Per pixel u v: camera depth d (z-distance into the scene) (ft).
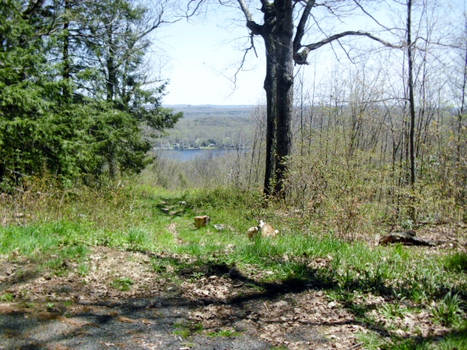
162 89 70.74
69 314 14.99
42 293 16.75
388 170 35.42
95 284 18.19
